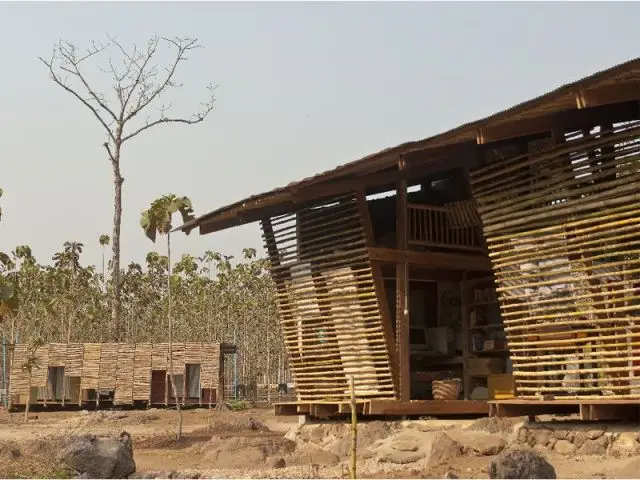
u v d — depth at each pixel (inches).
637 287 413.7
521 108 391.5
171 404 1176.2
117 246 1456.7
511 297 470.9
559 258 447.8
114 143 1520.7
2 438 687.7
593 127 444.1
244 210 569.3
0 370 1417.3
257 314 2148.1
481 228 595.8
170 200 725.3
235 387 1405.0
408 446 476.4
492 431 470.3
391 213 631.8
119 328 1421.0
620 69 349.4
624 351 415.2
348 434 555.2
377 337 553.6
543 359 453.1
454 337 648.4
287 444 569.0
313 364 597.6
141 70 1560.0
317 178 501.4
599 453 420.5
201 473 436.8
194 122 1616.6
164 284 2455.7
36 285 1942.7
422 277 635.5
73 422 939.3
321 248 588.7
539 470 314.3
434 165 537.3
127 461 414.6
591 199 430.6
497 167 482.9
